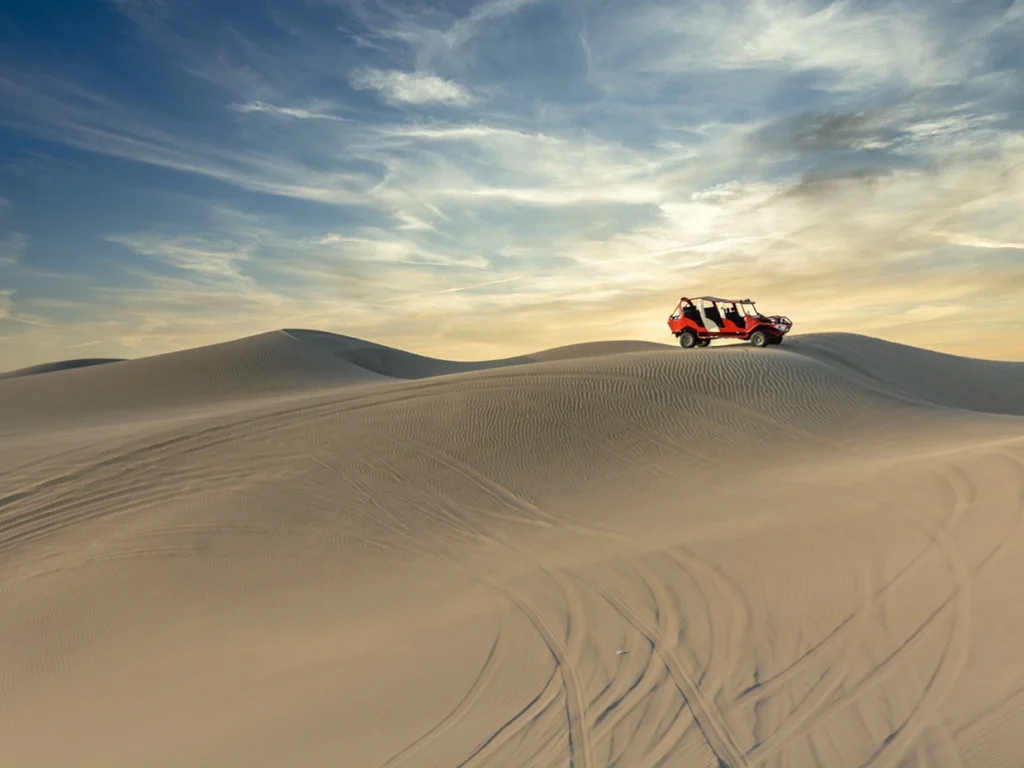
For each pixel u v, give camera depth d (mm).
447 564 12750
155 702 8102
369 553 13617
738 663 6875
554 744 5754
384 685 7453
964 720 5262
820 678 6305
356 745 6125
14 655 10594
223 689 8156
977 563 8109
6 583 13250
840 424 19188
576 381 21516
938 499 10586
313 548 13953
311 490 16328
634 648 7641
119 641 10734
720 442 18141
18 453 19172
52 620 11734
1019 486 10188
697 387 21125
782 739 5410
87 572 13445
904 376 31359
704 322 26891
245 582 12711
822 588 8375
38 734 7719
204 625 11008
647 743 5602
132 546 14328
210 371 36938
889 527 9898
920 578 8055
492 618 9367
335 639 9516
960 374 33281
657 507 14570
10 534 15070
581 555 12078
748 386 21250
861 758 5016
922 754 4945
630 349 52750
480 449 18016
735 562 9945
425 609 10414
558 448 18031
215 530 14797
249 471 17297
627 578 10156
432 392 21516
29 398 33094
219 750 6379
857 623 7289
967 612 7035
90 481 17125
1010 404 31266
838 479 13828
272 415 20594
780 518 11734
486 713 6480
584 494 15836
